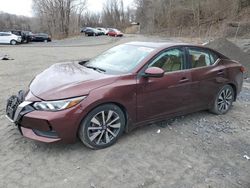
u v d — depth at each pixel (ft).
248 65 37.63
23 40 109.91
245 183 11.14
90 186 10.31
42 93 11.70
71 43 104.78
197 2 154.71
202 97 16.28
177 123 16.15
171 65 14.55
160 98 14.02
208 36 122.62
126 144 13.26
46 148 12.59
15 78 27.63
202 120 16.92
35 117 11.26
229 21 124.47
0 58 46.21
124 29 275.39
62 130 11.39
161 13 191.42
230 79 17.63
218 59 17.21
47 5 197.36
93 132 12.32
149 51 14.30
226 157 12.94
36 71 32.63
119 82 12.56
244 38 99.19
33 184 10.28
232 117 17.97
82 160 11.82
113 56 15.35
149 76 13.01
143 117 13.76
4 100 19.36
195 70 15.48
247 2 129.29
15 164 11.40
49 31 201.36
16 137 13.51
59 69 14.33
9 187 10.09
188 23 161.48
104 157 12.12
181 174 11.37
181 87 14.78
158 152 12.84
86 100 11.61
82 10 217.56
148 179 10.91
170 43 15.19
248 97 23.47
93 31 176.96
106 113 12.50
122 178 10.85
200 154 13.00
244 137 15.19
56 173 10.94
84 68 14.38
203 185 10.80
